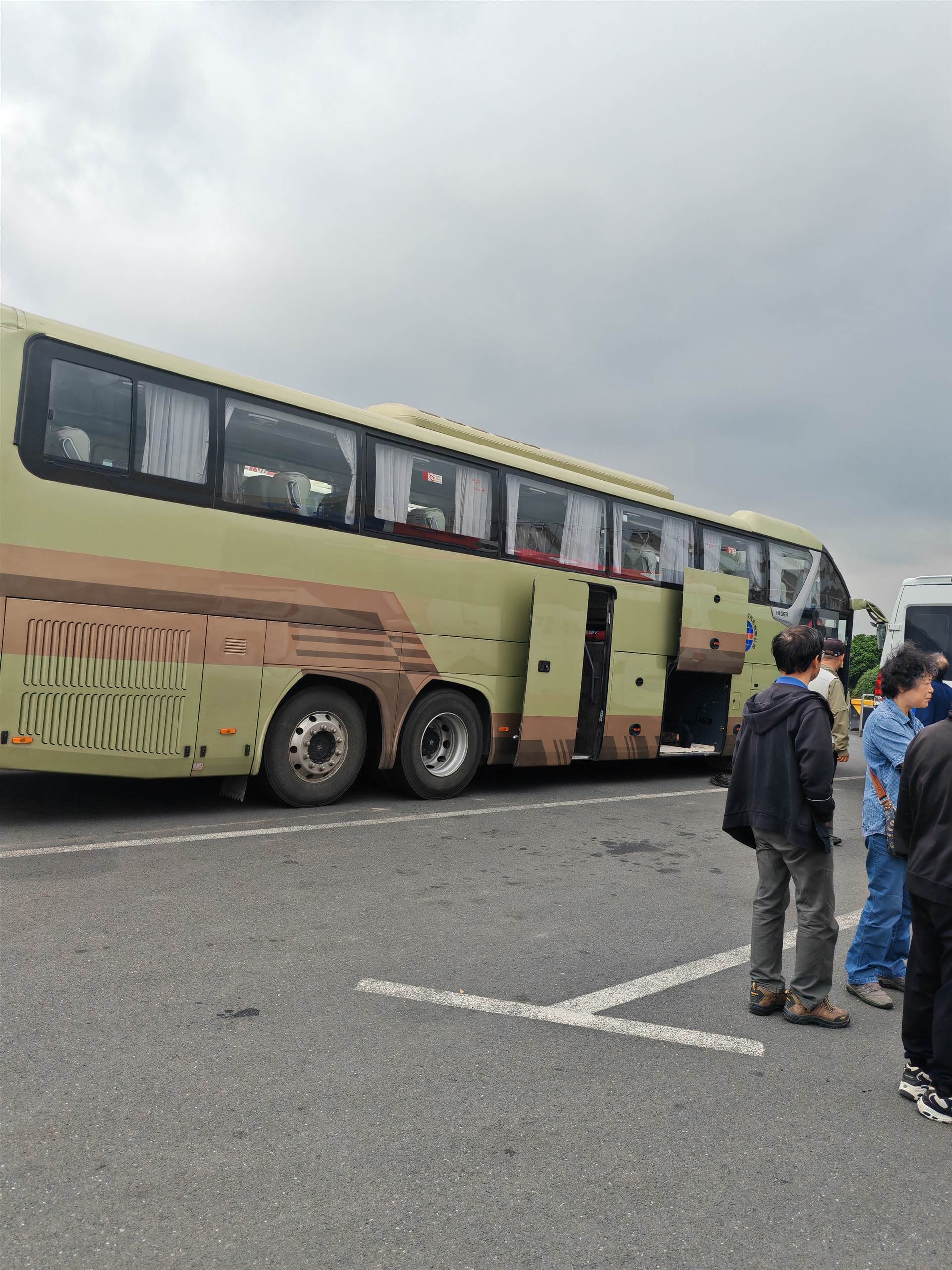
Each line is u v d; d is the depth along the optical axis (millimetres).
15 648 6551
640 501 11562
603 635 11125
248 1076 3363
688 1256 2527
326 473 8336
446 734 9609
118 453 7039
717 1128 3250
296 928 5031
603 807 9742
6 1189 2623
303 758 8297
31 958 4328
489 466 9797
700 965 4926
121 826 7211
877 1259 2580
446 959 4719
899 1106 3516
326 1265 2393
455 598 9375
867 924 4719
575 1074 3576
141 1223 2512
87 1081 3246
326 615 8273
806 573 14180
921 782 3553
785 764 4262
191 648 7395
